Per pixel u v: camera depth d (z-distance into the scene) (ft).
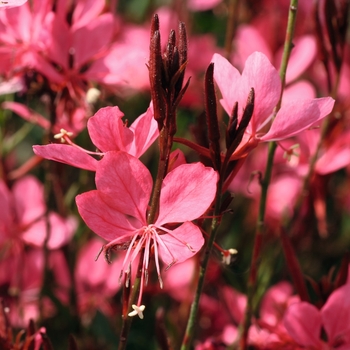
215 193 0.87
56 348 1.21
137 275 0.90
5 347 1.00
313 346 1.02
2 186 1.27
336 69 1.15
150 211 0.89
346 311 1.01
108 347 1.24
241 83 0.93
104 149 0.90
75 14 1.14
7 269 1.29
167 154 0.88
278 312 1.15
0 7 0.91
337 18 1.13
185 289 1.29
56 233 1.26
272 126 0.91
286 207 1.26
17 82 1.13
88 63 1.17
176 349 1.22
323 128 1.19
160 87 0.87
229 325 1.24
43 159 1.25
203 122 0.96
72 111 1.15
